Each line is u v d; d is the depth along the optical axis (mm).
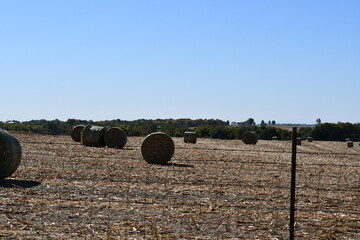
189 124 105625
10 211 11781
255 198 14945
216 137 78375
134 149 34656
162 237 9898
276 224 11375
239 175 20812
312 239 10305
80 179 17797
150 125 85938
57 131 68000
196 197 14750
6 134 17391
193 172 21344
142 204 13258
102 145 36094
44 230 10125
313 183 19219
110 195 14539
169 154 25812
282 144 56625
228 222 11430
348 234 10914
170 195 14914
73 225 10602
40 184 16312
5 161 17016
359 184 19375
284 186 17922
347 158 36094
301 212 13000
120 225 10766
